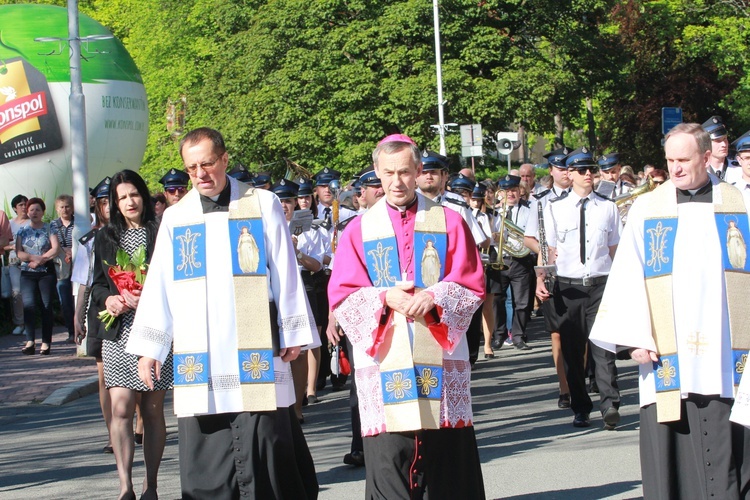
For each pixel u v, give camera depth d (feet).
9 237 56.65
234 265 19.21
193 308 19.13
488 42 122.52
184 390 18.98
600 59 128.88
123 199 24.30
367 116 122.62
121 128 88.22
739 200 18.79
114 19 167.63
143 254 23.62
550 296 32.86
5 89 82.74
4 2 170.40
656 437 18.74
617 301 18.85
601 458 28.12
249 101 128.06
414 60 122.83
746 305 18.48
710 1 115.44
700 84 130.93
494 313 53.36
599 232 32.48
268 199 19.67
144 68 157.38
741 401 17.51
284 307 19.34
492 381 43.24
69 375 48.01
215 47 143.43
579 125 148.56
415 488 18.53
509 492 24.98
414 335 18.34
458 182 45.93
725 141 32.50
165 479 27.94
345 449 30.71
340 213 41.45
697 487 18.54
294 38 128.06
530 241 33.81
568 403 36.11
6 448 33.47
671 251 18.62
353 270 18.81
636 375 42.86
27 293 55.67
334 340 29.76
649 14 123.24
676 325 18.54
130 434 23.53
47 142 83.56
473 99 119.55
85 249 29.22
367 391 18.69
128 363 23.41
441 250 18.65
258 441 18.90
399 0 126.72
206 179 19.36
